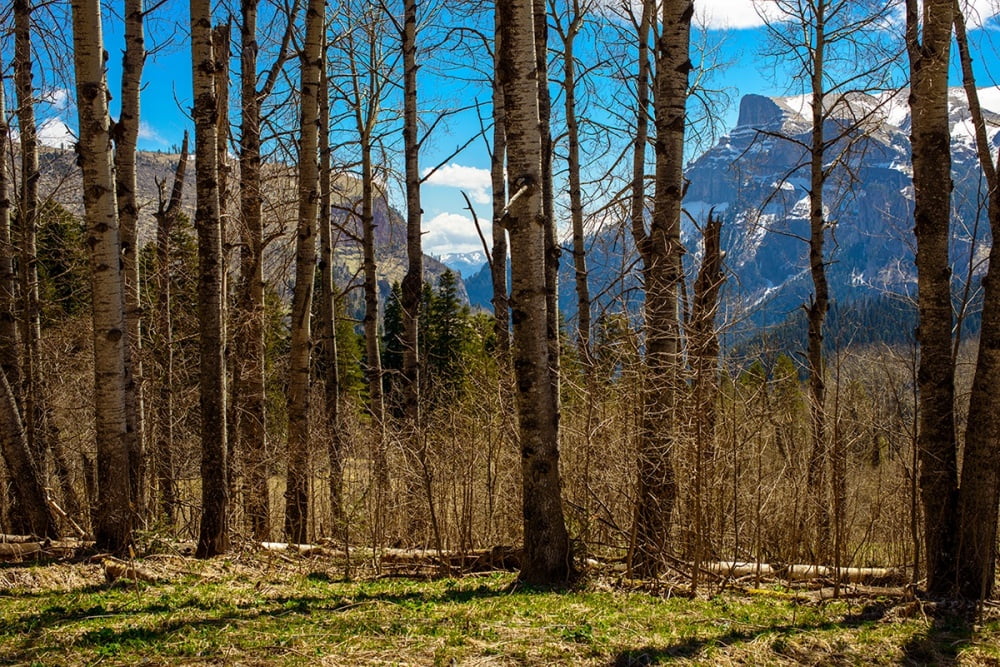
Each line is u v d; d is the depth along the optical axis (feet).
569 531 26.89
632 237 37.27
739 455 26.96
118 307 26.02
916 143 23.07
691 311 23.67
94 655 15.16
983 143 22.18
